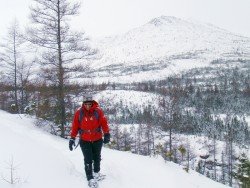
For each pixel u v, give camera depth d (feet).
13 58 91.56
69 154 27.48
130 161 28.68
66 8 64.54
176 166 36.35
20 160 18.49
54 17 65.36
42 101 67.00
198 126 379.96
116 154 31.65
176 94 116.26
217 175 241.76
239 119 542.16
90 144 20.36
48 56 65.31
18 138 23.38
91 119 20.20
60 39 65.46
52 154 23.06
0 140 20.75
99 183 20.65
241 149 286.66
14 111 83.25
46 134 51.16
